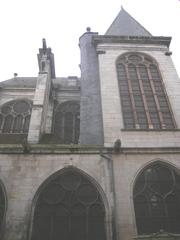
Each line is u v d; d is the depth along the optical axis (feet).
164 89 73.82
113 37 86.28
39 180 54.24
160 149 59.57
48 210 51.49
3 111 103.09
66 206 52.16
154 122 67.15
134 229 48.65
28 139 65.41
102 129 65.16
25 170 55.42
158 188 54.90
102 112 67.31
